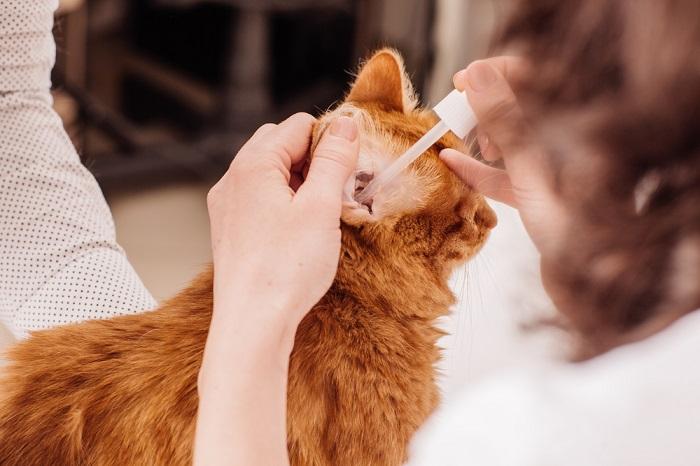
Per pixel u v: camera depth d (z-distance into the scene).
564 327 0.57
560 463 0.52
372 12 3.25
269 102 3.52
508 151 0.62
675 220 0.50
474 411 0.57
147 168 3.29
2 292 1.16
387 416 1.05
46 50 1.20
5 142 1.16
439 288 1.17
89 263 1.16
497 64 0.65
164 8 3.65
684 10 0.46
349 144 0.84
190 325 1.03
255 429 0.69
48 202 1.16
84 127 3.09
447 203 1.14
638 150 0.49
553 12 0.51
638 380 0.52
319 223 0.77
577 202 0.53
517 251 0.70
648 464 0.49
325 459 0.99
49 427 0.95
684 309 0.53
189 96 3.74
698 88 0.46
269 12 3.34
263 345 0.70
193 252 2.81
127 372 0.99
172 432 0.93
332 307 1.05
